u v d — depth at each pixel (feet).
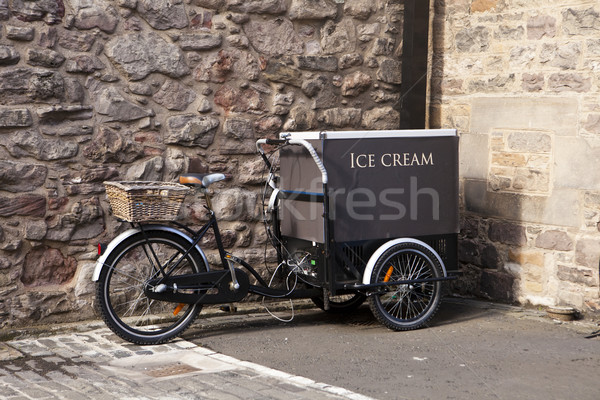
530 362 13.47
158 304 17.10
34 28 15.35
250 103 17.99
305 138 15.51
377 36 19.51
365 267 15.96
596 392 11.73
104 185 16.31
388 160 15.80
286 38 18.31
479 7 18.93
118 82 16.39
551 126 17.34
